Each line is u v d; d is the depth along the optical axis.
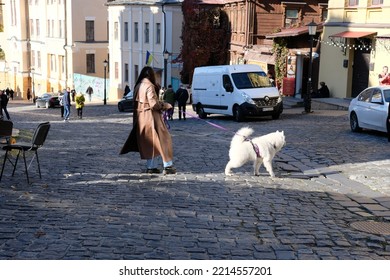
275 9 42.69
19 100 77.00
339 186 11.41
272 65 39.66
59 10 69.50
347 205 9.77
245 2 42.88
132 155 15.17
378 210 9.42
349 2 31.31
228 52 48.66
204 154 15.58
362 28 29.77
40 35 76.56
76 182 11.03
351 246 7.33
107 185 10.78
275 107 26.64
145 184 10.96
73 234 7.38
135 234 7.46
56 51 71.31
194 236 7.49
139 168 12.89
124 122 30.16
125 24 60.09
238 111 26.72
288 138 19.09
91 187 10.55
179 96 29.36
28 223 7.88
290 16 42.97
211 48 48.84
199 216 8.59
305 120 25.70
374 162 14.14
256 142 12.06
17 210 8.61
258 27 42.75
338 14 32.03
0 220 8.00
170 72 55.00
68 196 9.71
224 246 7.10
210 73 29.30
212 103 29.06
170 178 11.64
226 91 27.69
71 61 67.19
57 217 8.25
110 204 9.19
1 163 13.12
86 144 18.14
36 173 11.98
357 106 20.36
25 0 79.94
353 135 19.83
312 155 15.28
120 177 11.68
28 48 80.81
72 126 26.91
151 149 11.66
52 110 47.84
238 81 27.52
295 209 9.33
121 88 61.47
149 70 11.40
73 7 66.38
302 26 38.31
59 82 71.25
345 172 12.89
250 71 28.05
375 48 28.56
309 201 10.00
